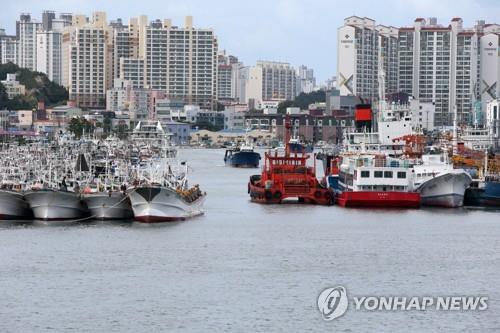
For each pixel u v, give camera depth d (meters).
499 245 159.50
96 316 112.62
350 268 139.12
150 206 174.50
